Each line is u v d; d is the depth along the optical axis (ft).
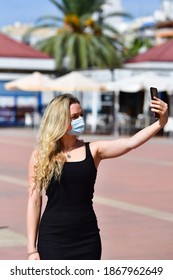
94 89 160.86
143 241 45.09
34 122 194.90
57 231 20.95
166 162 103.14
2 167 92.94
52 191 21.16
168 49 188.14
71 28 276.82
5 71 196.95
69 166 21.12
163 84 153.28
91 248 21.03
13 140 147.95
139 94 182.39
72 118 21.48
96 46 262.47
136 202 62.39
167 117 21.03
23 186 73.77
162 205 60.64
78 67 258.98
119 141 21.66
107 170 91.40
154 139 156.15
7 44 205.05
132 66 188.44
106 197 65.36
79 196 21.12
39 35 383.24
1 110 201.57
